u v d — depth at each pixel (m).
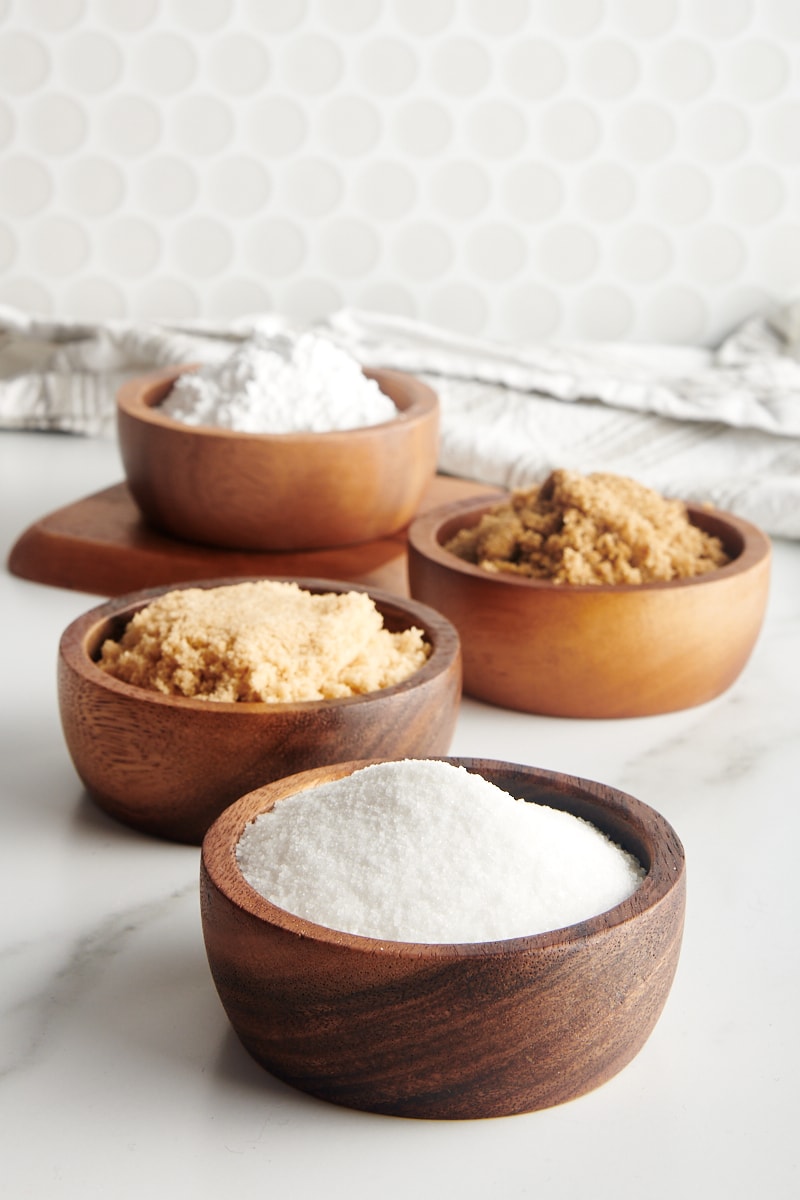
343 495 0.87
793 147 1.24
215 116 1.25
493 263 1.29
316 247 1.28
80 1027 0.65
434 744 0.72
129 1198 0.60
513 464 1.01
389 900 0.62
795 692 0.83
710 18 1.22
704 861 0.72
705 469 1.01
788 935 0.69
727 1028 0.65
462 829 0.63
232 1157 0.61
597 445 1.03
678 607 0.78
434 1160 0.61
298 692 0.71
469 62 1.23
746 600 0.79
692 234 1.27
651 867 0.63
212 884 0.62
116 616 0.74
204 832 0.71
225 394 0.90
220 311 1.30
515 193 1.26
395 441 0.87
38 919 0.69
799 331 1.21
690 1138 0.62
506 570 0.80
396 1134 0.62
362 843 0.63
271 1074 0.63
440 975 0.60
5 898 0.69
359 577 0.88
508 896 0.62
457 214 1.27
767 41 1.22
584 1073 0.62
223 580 0.77
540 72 1.23
